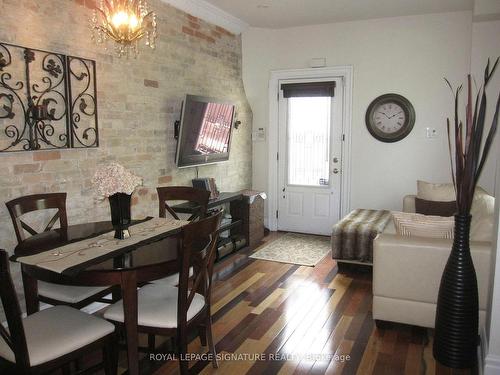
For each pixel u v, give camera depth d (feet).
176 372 8.27
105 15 8.50
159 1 13.07
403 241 9.45
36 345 6.09
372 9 15.70
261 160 19.80
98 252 7.30
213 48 16.16
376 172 17.92
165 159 13.74
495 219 7.56
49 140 9.67
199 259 7.39
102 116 11.16
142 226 9.07
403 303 9.59
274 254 16.01
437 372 8.21
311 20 17.28
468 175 7.89
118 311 7.32
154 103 13.09
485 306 8.93
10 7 8.69
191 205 14.34
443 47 16.29
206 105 14.64
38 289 8.20
